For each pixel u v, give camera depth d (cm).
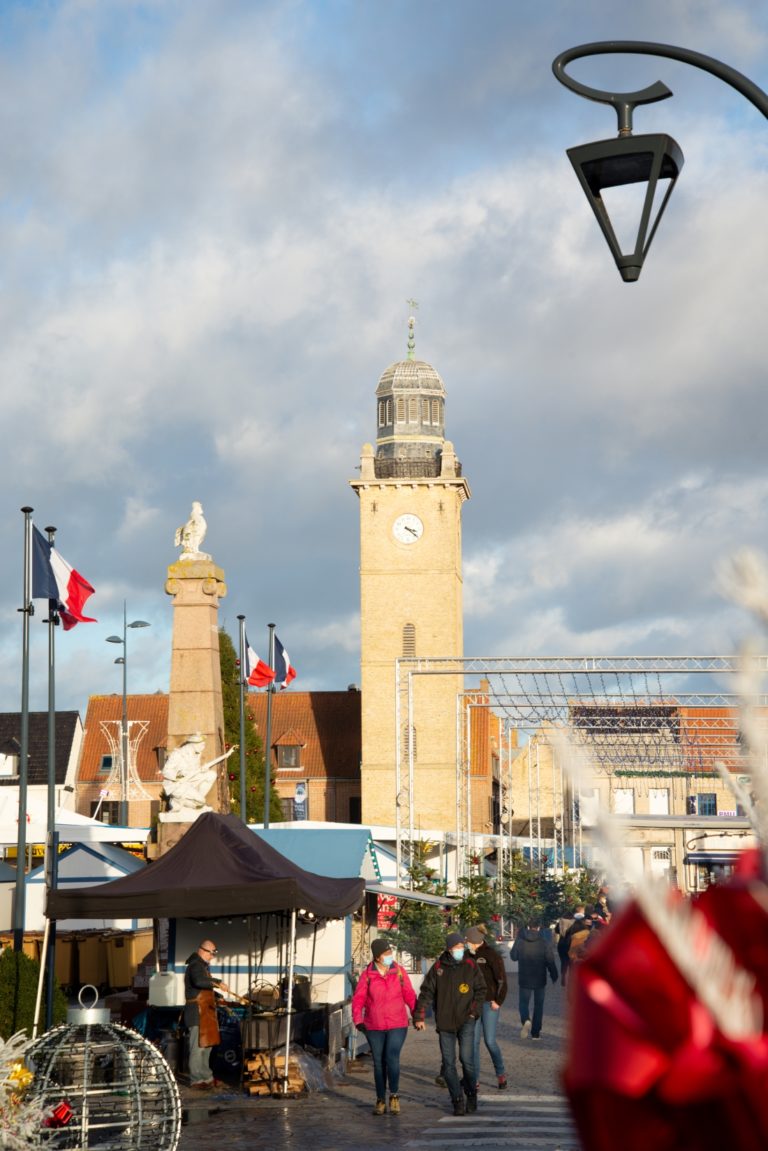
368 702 8381
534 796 8381
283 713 9125
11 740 8225
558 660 4459
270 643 4594
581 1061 135
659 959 135
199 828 1925
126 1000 2416
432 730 8294
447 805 8194
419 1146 1444
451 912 3753
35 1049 1303
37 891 3203
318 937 2169
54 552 2522
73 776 8231
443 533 8531
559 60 1039
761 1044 130
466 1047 1689
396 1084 1692
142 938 3506
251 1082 1822
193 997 1853
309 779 8875
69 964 3316
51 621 2611
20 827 2297
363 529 8600
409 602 8488
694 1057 130
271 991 1994
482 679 5034
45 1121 1209
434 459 8806
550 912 4538
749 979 133
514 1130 1537
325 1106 1748
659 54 1025
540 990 2455
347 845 2427
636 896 137
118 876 3098
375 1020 1691
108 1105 1312
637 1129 132
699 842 3388
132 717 8731
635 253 1038
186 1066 1919
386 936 3212
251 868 1856
